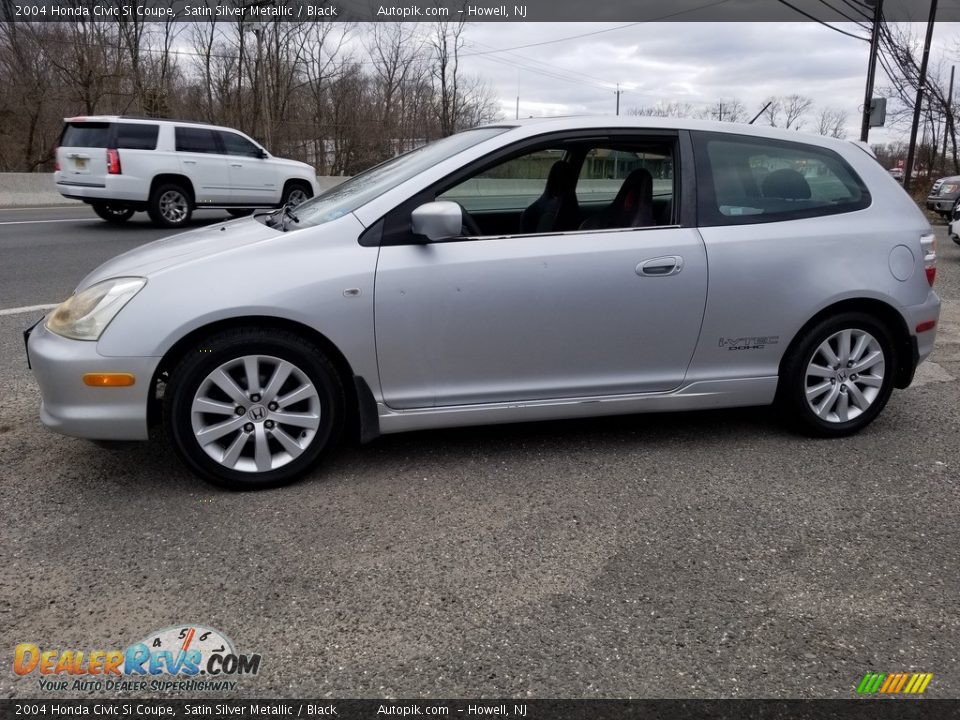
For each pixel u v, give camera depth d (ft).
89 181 42.63
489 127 13.16
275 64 108.58
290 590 8.89
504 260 11.50
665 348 12.41
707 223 12.41
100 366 10.44
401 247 11.32
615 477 11.91
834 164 13.46
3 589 8.82
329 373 11.25
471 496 11.23
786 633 8.25
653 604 8.73
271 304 10.67
